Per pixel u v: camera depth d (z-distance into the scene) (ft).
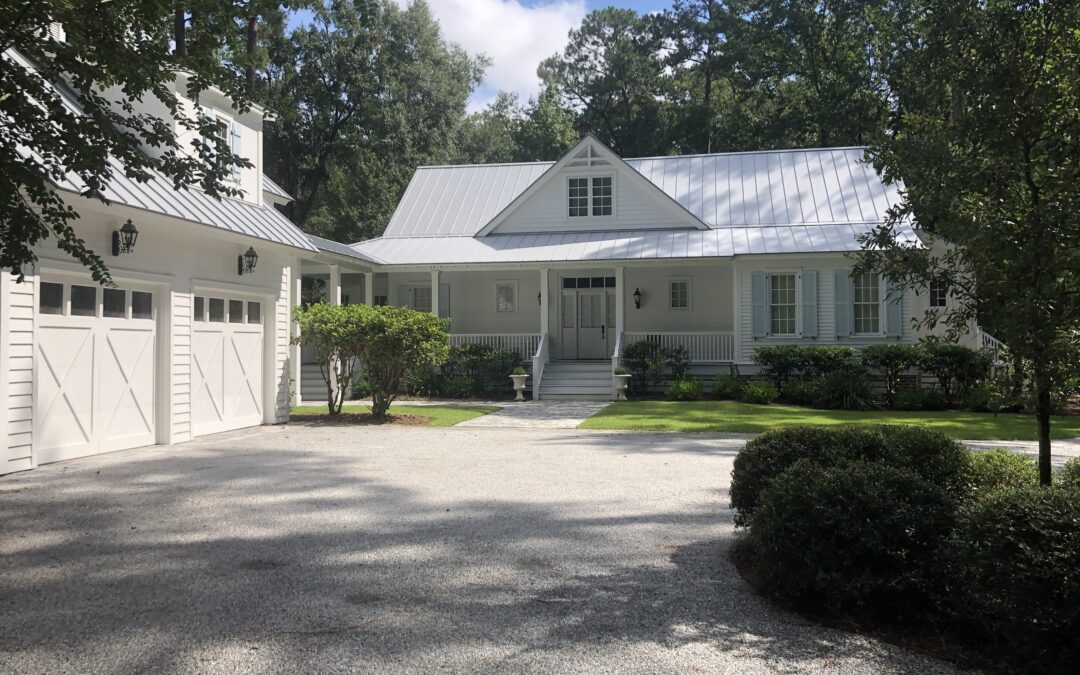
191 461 33.94
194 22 20.58
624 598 16.57
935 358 62.18
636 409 60.23
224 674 12.67
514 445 40.32
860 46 119.44
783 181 85.40
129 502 25.57
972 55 18.25
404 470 32.27
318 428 47.80
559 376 74.02
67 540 20.92
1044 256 16.10
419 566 18.75
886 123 22.57
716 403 65.10
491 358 73.61
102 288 35.32
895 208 19.43
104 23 18.83
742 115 135.64
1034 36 17.53
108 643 13.92
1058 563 12.19
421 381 71.26
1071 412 59.36
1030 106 17.25
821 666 13.17
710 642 14.21
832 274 71.00
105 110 20.25
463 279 85.20
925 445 19.79
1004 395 18.08
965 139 18.07
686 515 24.21
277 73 122.83
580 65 166.30
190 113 42.73
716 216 81.87
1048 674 12.35
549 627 14.89
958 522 14.29
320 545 20.56
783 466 19.43
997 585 12.75
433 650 13.73
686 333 74.33
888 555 14.82
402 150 130.72
